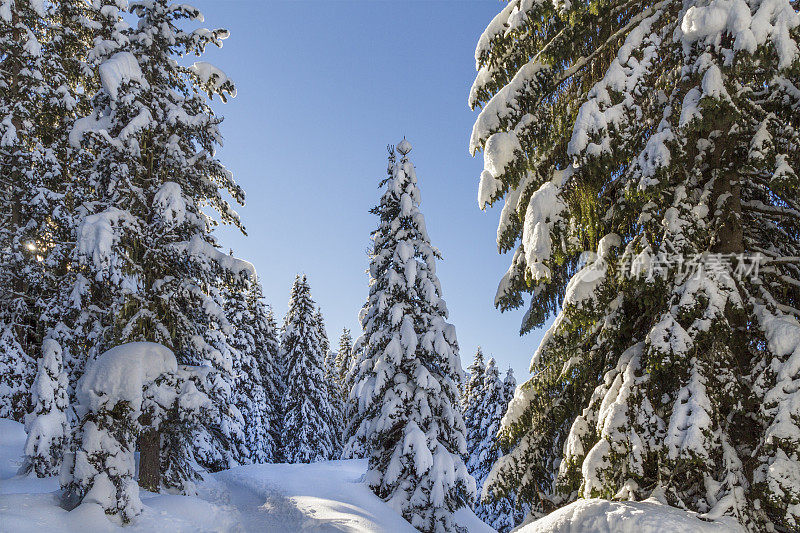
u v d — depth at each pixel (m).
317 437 36.03
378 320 19.19
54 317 16.11
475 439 34.03
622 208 5.99
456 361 18.00
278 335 44.94
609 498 5.04
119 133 13.79
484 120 6.31
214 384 15.21
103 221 11.98
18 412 18.30
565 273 7.42
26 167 17.47
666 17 5.96
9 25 18.23
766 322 4.89
